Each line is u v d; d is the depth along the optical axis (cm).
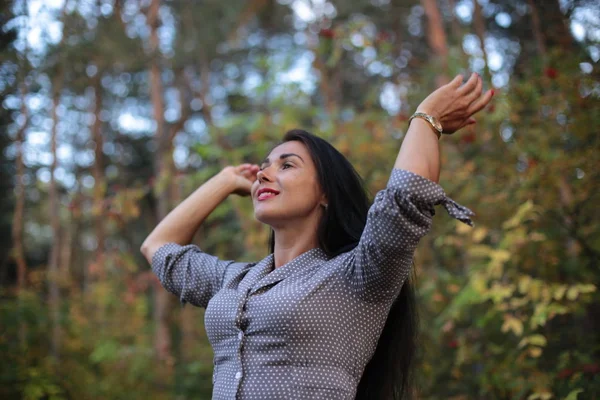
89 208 862
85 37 629
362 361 166
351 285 165
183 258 208
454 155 459
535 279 348
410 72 577
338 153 195
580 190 339
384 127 486
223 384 167
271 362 160
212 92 1107
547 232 352
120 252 732
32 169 651
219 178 230
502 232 385
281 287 169
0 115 555
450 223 412
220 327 173
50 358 558
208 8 909
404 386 195
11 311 538
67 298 685
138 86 991
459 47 461
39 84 571
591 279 336
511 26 546
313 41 745
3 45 514
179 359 715
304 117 599
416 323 201
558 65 363
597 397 297
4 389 508
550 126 362
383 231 154
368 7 809
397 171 158
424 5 598
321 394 156
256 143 580
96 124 820
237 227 658
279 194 186
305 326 159
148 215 1042
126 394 606
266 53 1102
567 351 338
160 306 737
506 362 338
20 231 567
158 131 838
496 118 373
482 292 335
